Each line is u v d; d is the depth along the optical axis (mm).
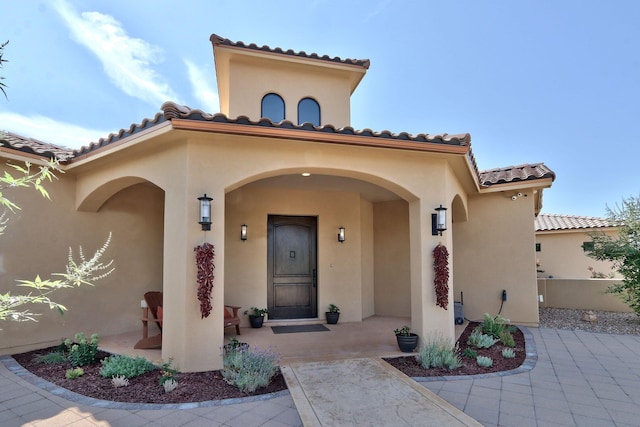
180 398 4328
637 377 5145
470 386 4762
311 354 6168
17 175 6422
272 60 9508
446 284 6109
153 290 8281
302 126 5453
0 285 6141
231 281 8688
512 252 9305
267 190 9148
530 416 3916
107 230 7648
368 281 10273
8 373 5219
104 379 4906
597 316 10352
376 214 10734
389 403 4191
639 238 9133
